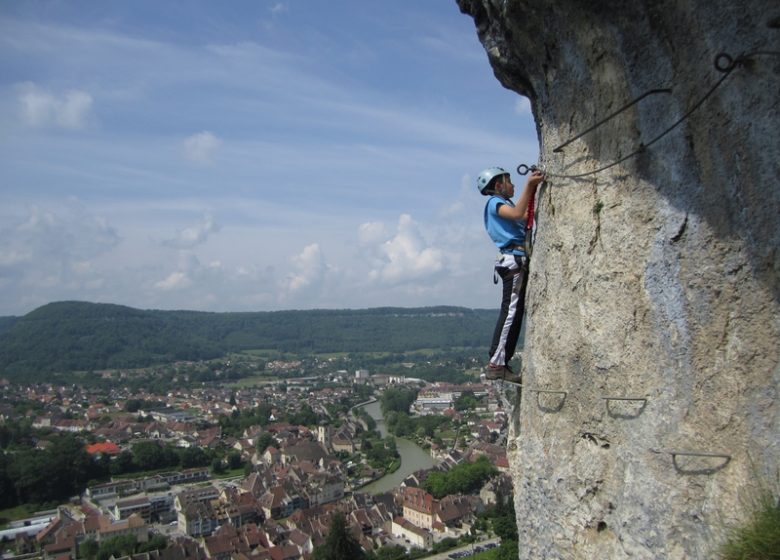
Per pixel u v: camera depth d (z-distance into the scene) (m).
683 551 4.94
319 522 72.00
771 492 4.45
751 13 4.38
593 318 5.84
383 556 61.78
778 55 4.27
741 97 4.50
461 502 75.19
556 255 6.34
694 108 4.79
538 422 6.66
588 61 5.65
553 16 5.73
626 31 5.17
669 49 4.93
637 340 5.41
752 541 4.36
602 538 5.77
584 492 5.96
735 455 4.70
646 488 5.27
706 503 4.81
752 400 4.62
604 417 5.75
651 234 5.26
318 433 128.88
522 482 6.99
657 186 5.18
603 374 5.75
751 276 4.59
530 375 6.86
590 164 5.87
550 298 6.44
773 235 4.42
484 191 7.55
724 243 4.73
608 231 5.66
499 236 7.28
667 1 4.82
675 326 5.10
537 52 6.25
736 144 4.56
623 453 5.54
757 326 4.59
